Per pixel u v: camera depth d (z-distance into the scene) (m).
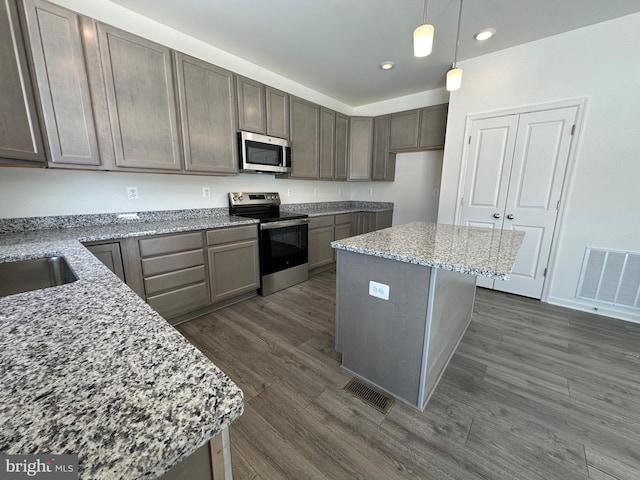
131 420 0.36
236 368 1.75
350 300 1.62
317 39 2.51
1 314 0.66
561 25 2.31
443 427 1.33
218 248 2.45
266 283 2.91
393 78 3.39
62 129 1.70
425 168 4.08
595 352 1.94
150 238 2.01
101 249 1.81
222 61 2.74
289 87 3.47
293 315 2.48
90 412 0.37
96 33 1.78
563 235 2.64
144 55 2.00
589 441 1.26
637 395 1.54
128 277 1.94
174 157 2.24
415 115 3.81
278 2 2.00
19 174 1.82
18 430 0.34
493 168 2.95
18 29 1.48
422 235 1.86
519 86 2.69
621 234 2.38
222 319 2.39
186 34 2.44
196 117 2.34
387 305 1.47
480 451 1.21
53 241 1.55
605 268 2.47
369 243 1.58
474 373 1.71
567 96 2.48
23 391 0.40
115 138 1.92
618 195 2.36
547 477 1.10
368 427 1.33
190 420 0.37
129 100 1.96
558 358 1.87
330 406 1.46
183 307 2.27
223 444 0.45
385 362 1.53
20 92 1.50
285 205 3.75
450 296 1.60
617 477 1.10
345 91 3.87
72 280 1.16
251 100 2.75
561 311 2.59
